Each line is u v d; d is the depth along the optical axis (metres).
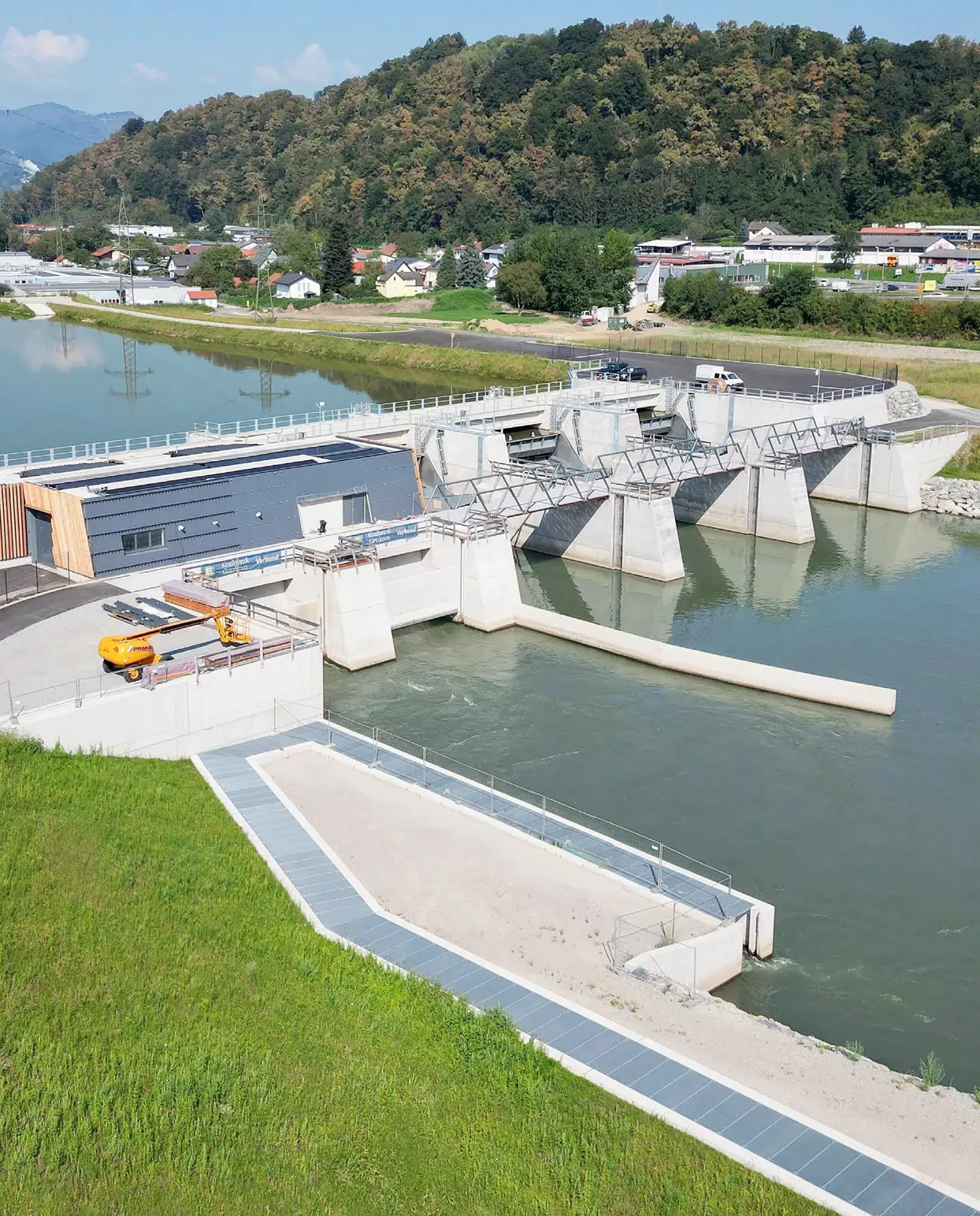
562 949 41.53
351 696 71.44
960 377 147.12
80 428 138.50
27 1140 29.88
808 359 161.00
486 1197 29.64
